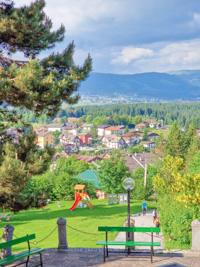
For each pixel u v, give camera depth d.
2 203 13.40
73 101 13.49
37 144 13.91
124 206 40.59
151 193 49.69
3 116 14.09
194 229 12.94
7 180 11.44
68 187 52.19
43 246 20.41
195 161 41.41
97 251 13.19
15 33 12.38
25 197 13.93
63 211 38.28
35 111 13.40
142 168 63.75
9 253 12.55
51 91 11.80
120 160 49.41
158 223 24.66
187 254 12.54
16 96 11.85
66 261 12.19
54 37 13.86
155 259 12.12
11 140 14.20
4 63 13.61
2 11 12.74
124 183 13.02
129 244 11.79
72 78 12.89
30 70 11.19
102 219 30.58
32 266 11.74
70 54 13.80
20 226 29.00
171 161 38.03
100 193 58.09
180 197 19.72
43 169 13.32
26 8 12.79
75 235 23.53
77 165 85.88
